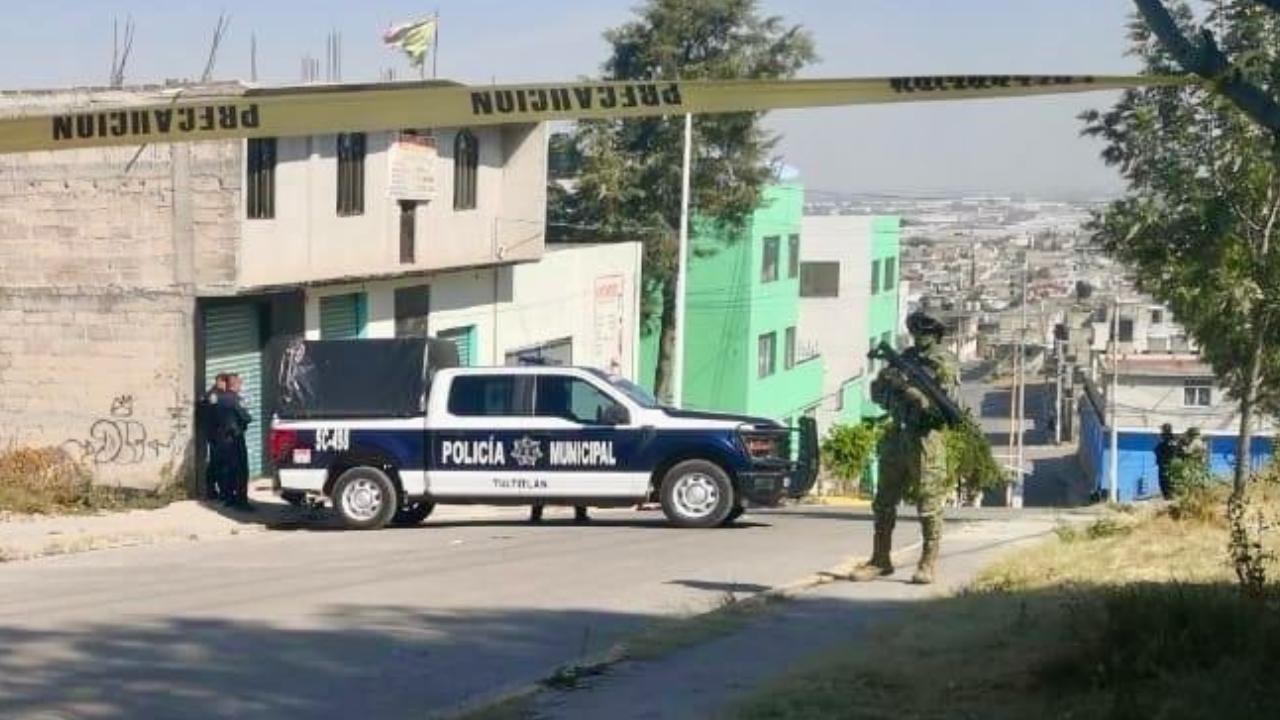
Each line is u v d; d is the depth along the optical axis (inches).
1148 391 2025.1
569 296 1346.0
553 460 738.2
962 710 271.7
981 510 853.2
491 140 1193.4
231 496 821.2
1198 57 223.5
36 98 880.3
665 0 1502.2
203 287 881.5
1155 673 270.4
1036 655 306.0
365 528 752.3
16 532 704.4
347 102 290.0
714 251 1706.4
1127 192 620.4
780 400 1943.9
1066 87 248.2
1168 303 621.3
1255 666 263.3
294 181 944.3
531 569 531.8
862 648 338.3
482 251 1189.7
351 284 987.3
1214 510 530.9
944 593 423.8
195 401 883.4
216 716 312.0
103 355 894.4
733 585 474.3
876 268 2400.3
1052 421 2578.7
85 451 898.7
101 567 581.3
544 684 324.5
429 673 351.9
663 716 290.0
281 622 418.9
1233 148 577.3
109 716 311.7
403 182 1058.7
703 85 272.2
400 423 752.3
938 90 258.8
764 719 277.7
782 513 858.1
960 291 2837.1
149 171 882.8
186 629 409.1
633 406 737.0
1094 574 424.8
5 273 904.3
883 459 457.1
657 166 1583.4
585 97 280.8
